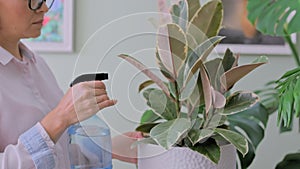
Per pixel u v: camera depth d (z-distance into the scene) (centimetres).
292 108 108
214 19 81
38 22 104
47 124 92
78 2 191
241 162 135
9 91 104
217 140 80
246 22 186
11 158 92
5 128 102
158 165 80
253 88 190
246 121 149
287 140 191
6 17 99
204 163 77
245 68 80
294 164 135
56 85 126
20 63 110
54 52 193
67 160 109
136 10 191
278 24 159
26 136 93
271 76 190
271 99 166
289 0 156
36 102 109
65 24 191
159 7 84
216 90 80
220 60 79
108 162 86
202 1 155
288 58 190
